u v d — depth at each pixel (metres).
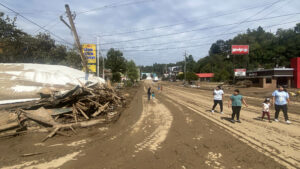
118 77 37.25
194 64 114.31
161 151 4.76
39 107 7.54
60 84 11.03
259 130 6.47
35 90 9.71
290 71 32.59
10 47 16.81
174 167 3.89
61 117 7.84
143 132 6.50
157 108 12.02
